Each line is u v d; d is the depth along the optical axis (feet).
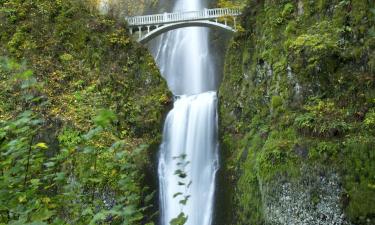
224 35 107.76
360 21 52.65
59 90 73.61
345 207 43.75
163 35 114.83
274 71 61.31
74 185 13.70
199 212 65.31
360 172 43.83
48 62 77.46
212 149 70.90
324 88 53.67
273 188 49.08
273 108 59.11
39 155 13.07
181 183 14.23
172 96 80.64
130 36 83.51
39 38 80.53
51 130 64.23
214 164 69.21
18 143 12.17
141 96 77.66
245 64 71.26
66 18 82.53
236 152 65.00
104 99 73.67
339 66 53.31
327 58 53.78
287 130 53.93
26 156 12.62
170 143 73.92
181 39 111.75
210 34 109.29
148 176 64.75
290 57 58.03
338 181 44.78
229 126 69.87
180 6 116.98
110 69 78.48
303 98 55.31
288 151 49.85
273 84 61.00
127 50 81.51
